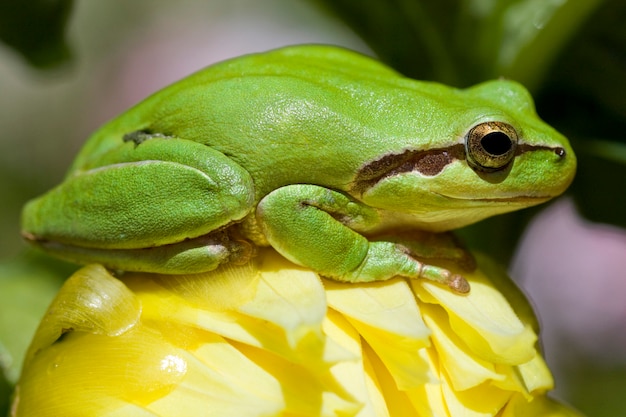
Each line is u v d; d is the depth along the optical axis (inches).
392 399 6.0
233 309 6.0
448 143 6.0
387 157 6.1
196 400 5.9
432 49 6.9
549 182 6.1
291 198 6.0
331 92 6.1
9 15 7.1
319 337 5.8
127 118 6.3
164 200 6.0
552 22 6.6
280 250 6.1
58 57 7.3
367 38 7.0
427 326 6.1
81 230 6.1
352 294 6.1
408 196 6.1
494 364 6.0
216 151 6.0
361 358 6.0
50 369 6.0
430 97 6.2
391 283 6.1
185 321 6.0
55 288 7.0
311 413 5.8
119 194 6.1
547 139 6.1
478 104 6.2
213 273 6.1
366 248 6.1
